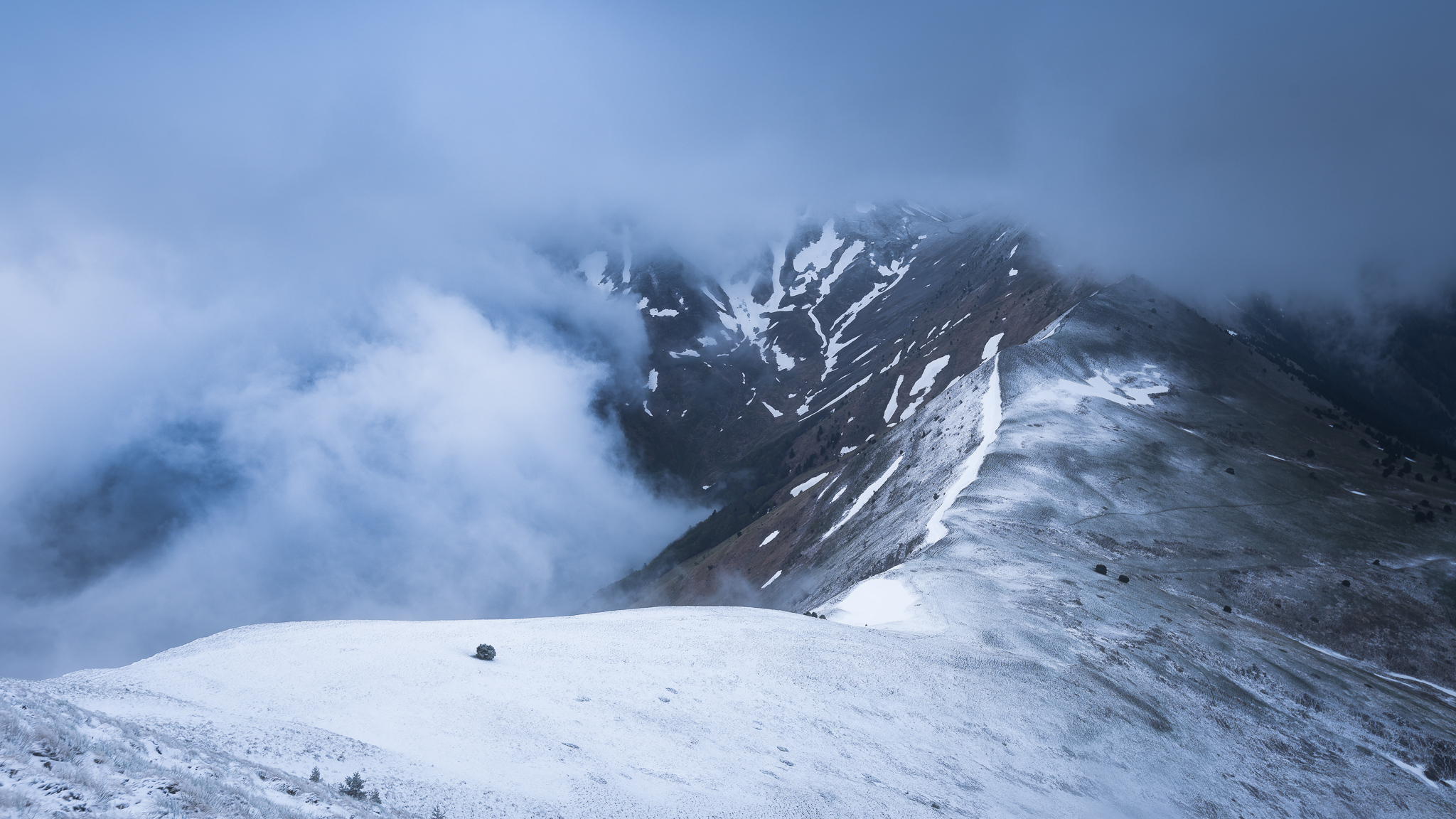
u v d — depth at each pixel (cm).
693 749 2556
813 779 2555
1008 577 5869
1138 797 3369
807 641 3891
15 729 1314
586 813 1934
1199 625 5694
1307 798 3934
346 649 2941
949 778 2920
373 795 1677
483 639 3384
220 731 1850
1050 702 3816
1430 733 4869
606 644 3497
